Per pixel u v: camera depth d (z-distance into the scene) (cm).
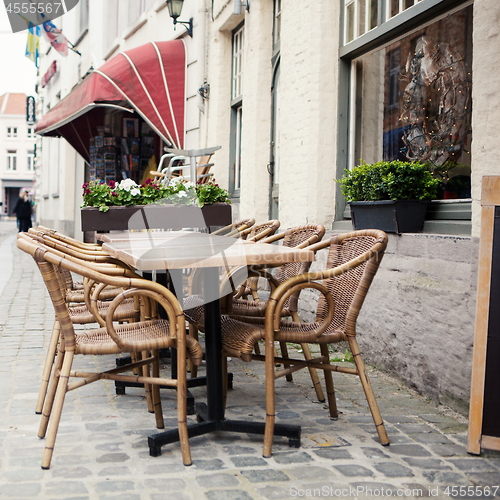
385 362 393
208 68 802
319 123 514
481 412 262
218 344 279
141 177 964
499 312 260
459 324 318
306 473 240
